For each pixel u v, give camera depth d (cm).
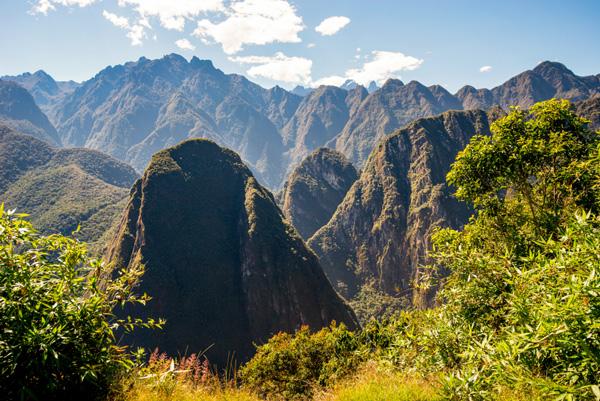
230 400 580
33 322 418
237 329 9519
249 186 12356
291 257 10431
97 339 473
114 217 15400
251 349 9300
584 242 470
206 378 639
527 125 1248
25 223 463
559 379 388
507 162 1223
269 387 1559
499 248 1036
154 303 8600
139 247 9600
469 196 1358
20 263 436
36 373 408
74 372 439
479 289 668
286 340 2133
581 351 381
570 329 378
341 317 10025
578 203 1091
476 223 1303
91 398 462
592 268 412
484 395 433
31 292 425
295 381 1548
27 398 407
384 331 1359
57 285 460
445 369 596
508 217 1232
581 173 1045
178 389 545
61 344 421
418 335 689
